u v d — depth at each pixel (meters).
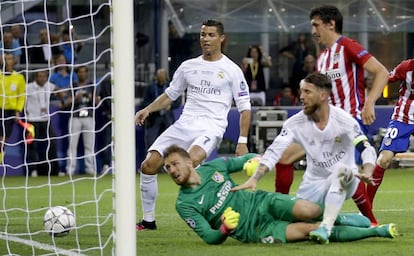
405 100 25.17
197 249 19.78
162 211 29.22
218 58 24.23
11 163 45.78
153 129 45.84
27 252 20.44
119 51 17.62
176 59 49.97
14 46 46.25
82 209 29.73
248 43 51.53
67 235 23.00
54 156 45.56
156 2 48.69
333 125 19.62
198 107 24.09
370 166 19.33
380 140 45.44
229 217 19.23
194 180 19.73
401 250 19.23
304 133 19.84
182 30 49.78
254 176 19.58
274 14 50.06
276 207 19.83
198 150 23.27
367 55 21.89
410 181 40.75
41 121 45.00
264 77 49.03
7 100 43.28
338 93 22.31
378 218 26.77
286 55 50.47
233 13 49.94
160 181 41.81
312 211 19.77
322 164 19.89
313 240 19.77
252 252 18.89
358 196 22.02
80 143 46.28
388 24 50.62
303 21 50.06
